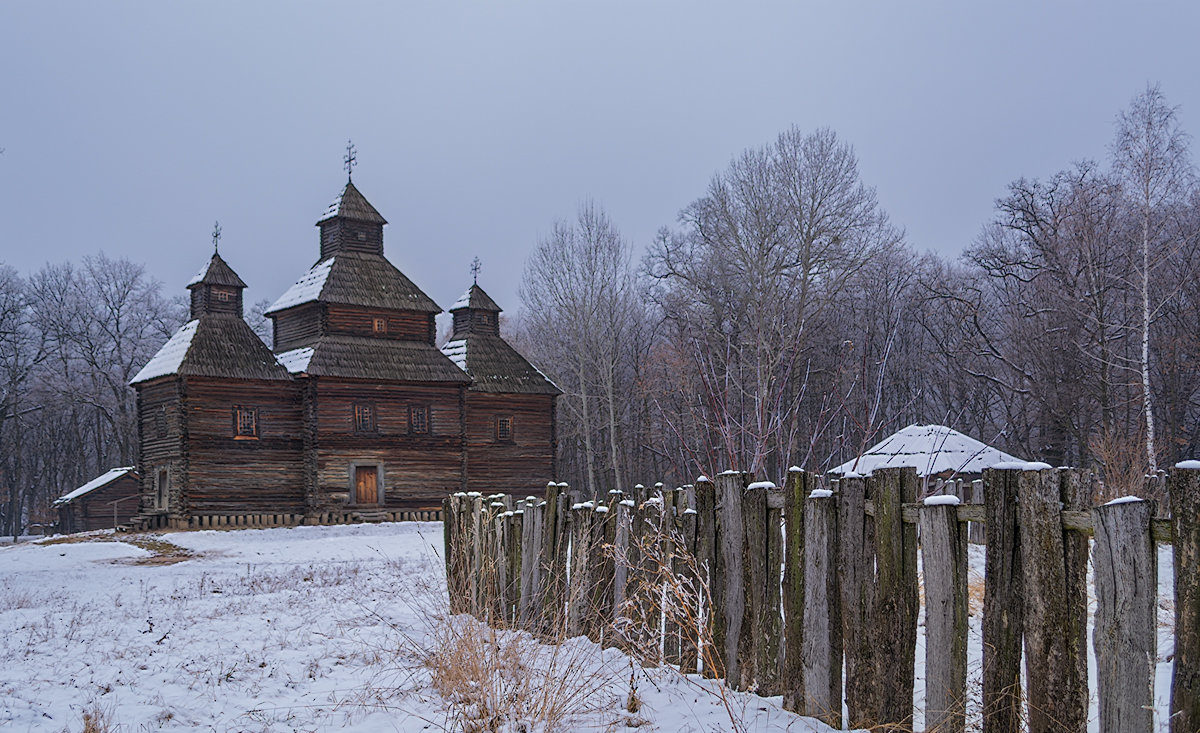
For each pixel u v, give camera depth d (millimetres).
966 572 5789
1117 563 4793
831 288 45188
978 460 23344
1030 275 47000
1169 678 6820
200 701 8328
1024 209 43656
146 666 9922
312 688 8781
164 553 29031
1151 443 26406
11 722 7742
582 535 9383
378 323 42594
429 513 41406
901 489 6227
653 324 64312
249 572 21328
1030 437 45969
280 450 39656
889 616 6223
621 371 60781
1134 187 32125
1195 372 39688
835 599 6742
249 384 39219
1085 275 39562
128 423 63688
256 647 10836
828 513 6789
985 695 5520
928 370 44906
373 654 10031
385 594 15328
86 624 13414
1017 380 43781
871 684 6375
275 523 39000
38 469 74312
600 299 54562
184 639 11570
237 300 40969
